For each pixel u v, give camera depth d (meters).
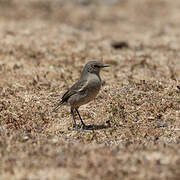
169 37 31.64
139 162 10.70
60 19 38.59
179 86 17.28
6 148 11.70
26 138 12.66
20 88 18.50
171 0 47.69
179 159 10.85
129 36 32.84
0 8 38.25
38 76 19.84
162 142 12.89
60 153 11.41
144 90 17.52
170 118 15.23
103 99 16.89
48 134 14.07
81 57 23.45
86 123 15.30
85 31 33.47
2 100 16.78
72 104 14.48
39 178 9.88
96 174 10.02
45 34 28.02
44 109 16.19
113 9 44.91
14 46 24.36
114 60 23.14
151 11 44.25
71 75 20.44
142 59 23.62
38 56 23.30
